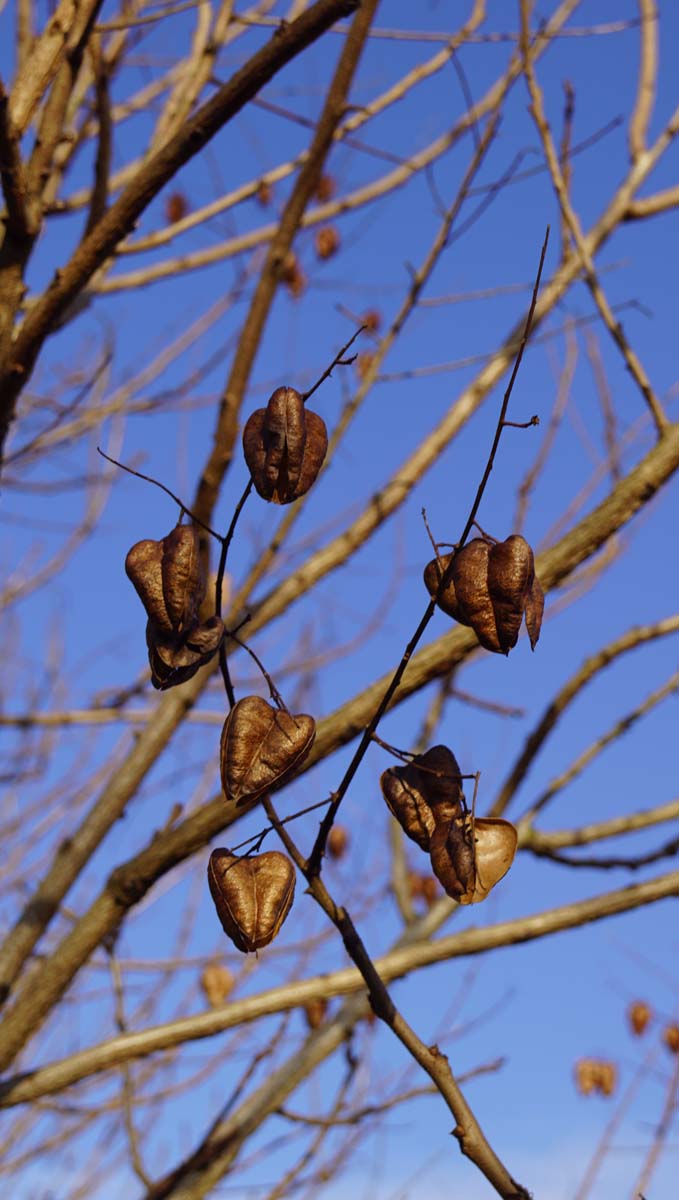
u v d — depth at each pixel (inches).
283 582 162.2
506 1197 99.1
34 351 143.2
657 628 171.8
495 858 93.4
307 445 87.1
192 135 136.7
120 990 157.6
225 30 185.0
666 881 149.0
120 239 140.6
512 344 177.5
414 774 95.8
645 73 193.9
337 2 131.2
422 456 166.7
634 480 141.0
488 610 85.6
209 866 92.0
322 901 96.7
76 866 153.7
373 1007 99.4
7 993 148.9
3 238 151.2
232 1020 145.5
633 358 147.6
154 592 88.4
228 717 90.0
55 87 150.8
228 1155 156.2
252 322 158.9
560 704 175.2
